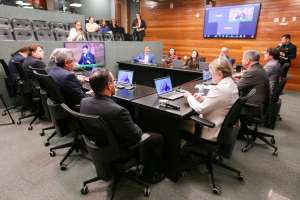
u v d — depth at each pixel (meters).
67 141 2.62
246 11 5.98
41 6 7.99
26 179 1.95
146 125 2.12
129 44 5.83
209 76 3.28
